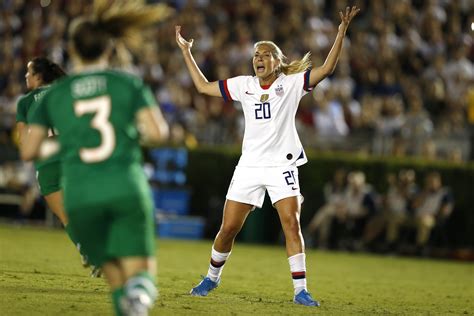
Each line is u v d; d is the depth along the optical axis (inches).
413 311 1183.6
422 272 1991.9
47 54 3334.2
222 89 1192.8
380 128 2940.5
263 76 1165.7
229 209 1178.0
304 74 1170.0
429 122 2923.2
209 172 2859.3
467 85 3110.2
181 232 2790.4
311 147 2928.2
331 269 1902.1
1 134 2950.3
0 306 959.0
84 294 1118.4
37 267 1476.4
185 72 3257.9
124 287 743.7
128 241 749.9
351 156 2780.5
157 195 2817.4
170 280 1397.6
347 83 3142.2
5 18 3572.8
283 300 1205.7
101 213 750.5
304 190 2797.7
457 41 3351.4
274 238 2817.4
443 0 3545.8
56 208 1261.1
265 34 3383.4
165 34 3462.1
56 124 771.4
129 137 764.0
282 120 1170.6
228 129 3006.9
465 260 2527.1
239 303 1130.7
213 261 1200.8
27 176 2829.7
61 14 3624.5
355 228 2657.5
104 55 782.5
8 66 3316.9
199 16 3513.8
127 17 781.9
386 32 3334.2
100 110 759.1
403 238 2628.0
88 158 753.0
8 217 2945.4
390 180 2642.7
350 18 1151.6
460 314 1179.3
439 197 2566.4
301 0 3592.5
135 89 767.7
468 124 2908.5
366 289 1485.0
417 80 3213.6
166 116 3075.8
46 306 981.8
